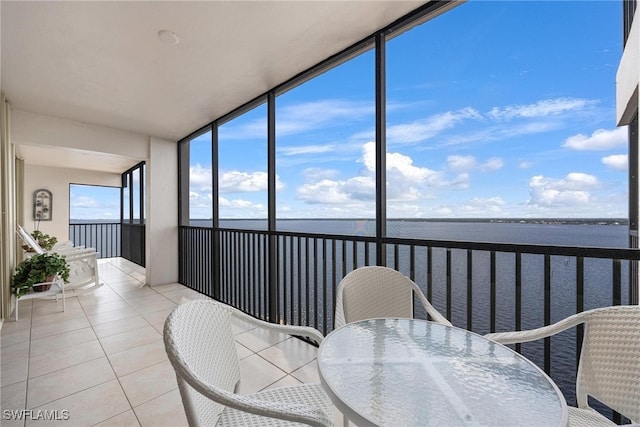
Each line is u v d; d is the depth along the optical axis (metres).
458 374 0.94
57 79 2.83
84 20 2.01
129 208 7.37
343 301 1.66
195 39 2.25
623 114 1.94
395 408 0.79
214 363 1.06
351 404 0.80
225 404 0.76
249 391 1.87
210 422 0.95
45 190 6.97
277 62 2.60
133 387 1.90
